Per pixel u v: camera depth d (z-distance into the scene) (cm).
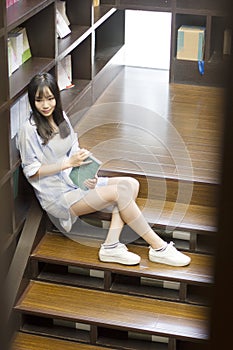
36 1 327
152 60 495
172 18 445
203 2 443
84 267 338
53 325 340
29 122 322
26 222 345
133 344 329
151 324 321
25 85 318
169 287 336
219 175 41
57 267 348
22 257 337
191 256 342
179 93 452
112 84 466
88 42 415
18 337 335
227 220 41
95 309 330
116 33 484
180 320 323
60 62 398
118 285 340
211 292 42
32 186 334
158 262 336
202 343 45
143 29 490
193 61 457
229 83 40
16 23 295
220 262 42
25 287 340
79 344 333
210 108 430
